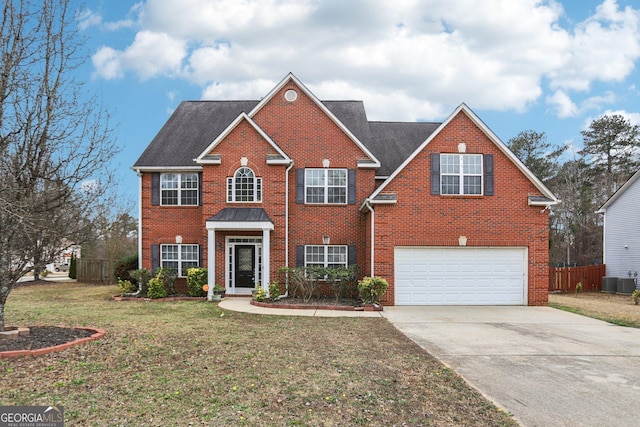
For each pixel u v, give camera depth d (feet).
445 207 56.85
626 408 20.58
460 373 26.11
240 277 63.98
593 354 31.24
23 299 62.59
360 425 18.07
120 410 19.10
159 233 66.64
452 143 57.41
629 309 57.72
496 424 18.49
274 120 65.77
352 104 76.79
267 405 19.98
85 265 99.50
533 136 154.20
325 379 23.98
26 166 29.45
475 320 45.62
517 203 57.26
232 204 62.18
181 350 29.81
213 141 63.31
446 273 56.80
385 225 56.49
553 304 59.36
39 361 26.04
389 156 71.56
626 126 148.36
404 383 23.72
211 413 18.92
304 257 63.82
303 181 64.39
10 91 28.96
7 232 29.32
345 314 49.01
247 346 31.53
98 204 35.01
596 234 135.85
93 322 40.32
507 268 57.21
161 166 65.92
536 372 26.50
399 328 40.65
